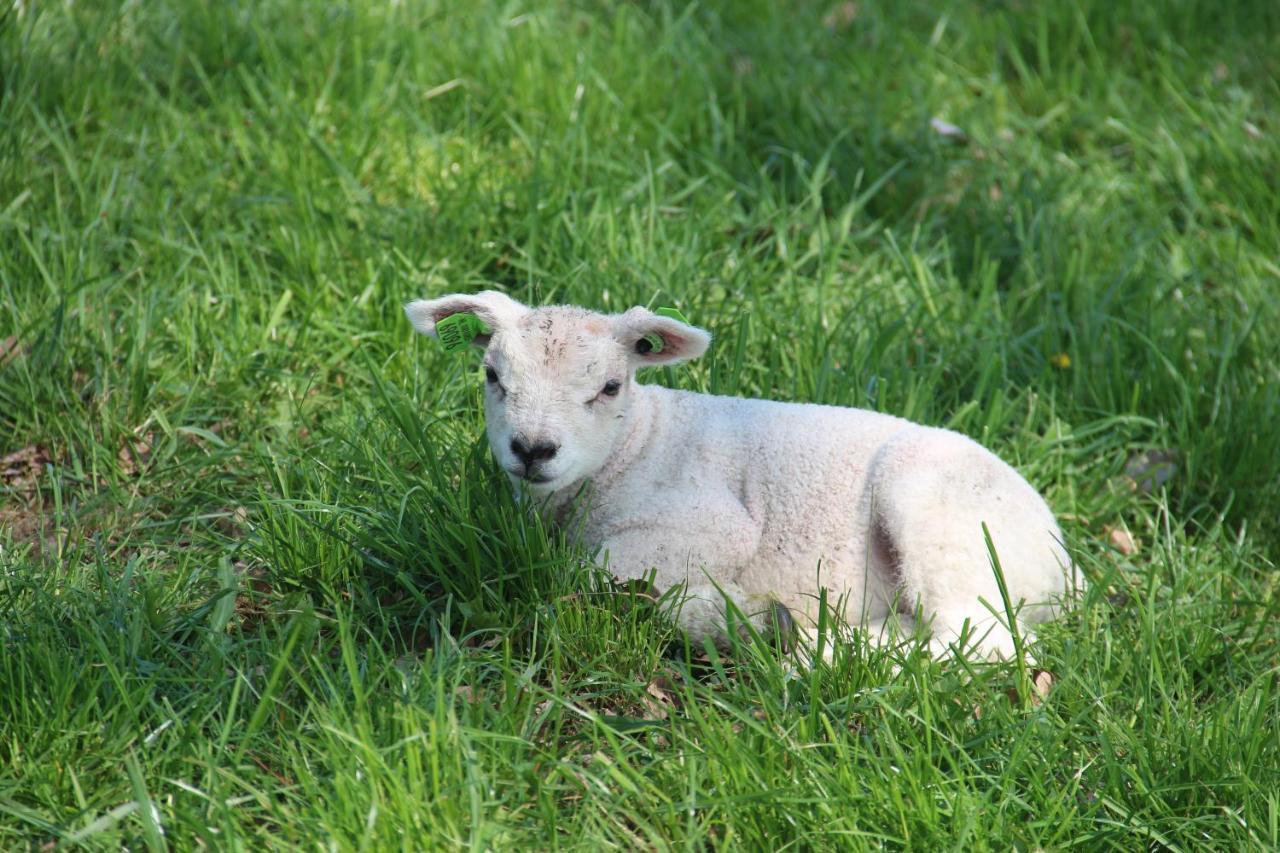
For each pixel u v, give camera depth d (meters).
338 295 6.89
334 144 7.79
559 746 4.50
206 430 6.06
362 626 4.87
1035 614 5.16
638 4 9.88
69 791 4.12
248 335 6.52
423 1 9.19
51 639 4.62
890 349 6.70
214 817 3.96
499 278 7.18
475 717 4.36
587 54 8.55
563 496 5.15
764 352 6.64
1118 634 5.11
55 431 6.04
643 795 4.07
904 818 4.00
